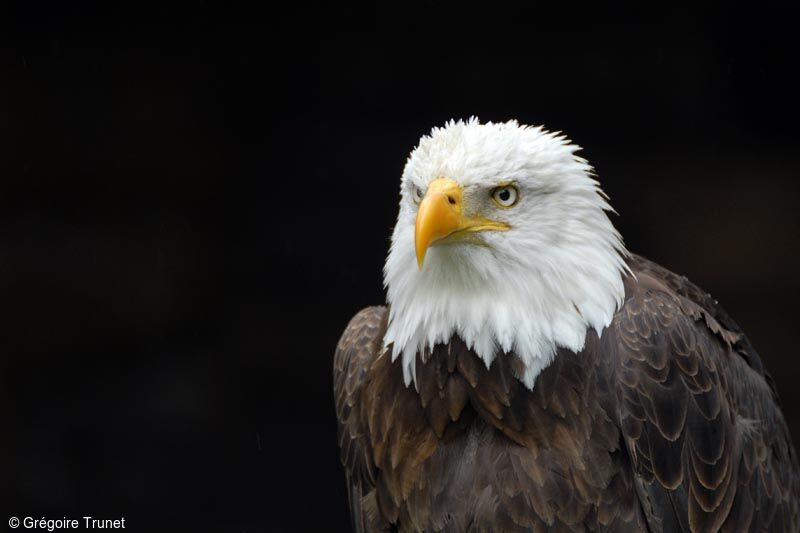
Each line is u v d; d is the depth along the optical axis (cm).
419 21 1622
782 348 1519
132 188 1586
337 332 1568
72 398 1481
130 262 1558
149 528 1409
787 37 1582
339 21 1620
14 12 1565
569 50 1619
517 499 614
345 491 1459
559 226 611
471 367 620
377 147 1628
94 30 1586
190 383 1511
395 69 1630
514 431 617
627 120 1614
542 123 1620
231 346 1546
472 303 616
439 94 1628
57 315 1517
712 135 1602
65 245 1548
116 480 1430
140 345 1526
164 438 1465
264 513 1441
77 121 1582
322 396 1525
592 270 616
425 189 612
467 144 611
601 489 613
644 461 621
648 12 1600
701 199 1588
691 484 631
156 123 1599
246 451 1477
